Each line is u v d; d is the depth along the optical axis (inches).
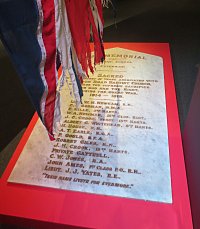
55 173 41.5
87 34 39.0
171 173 40.3
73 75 35.8
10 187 40.3
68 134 46.9
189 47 74.5
